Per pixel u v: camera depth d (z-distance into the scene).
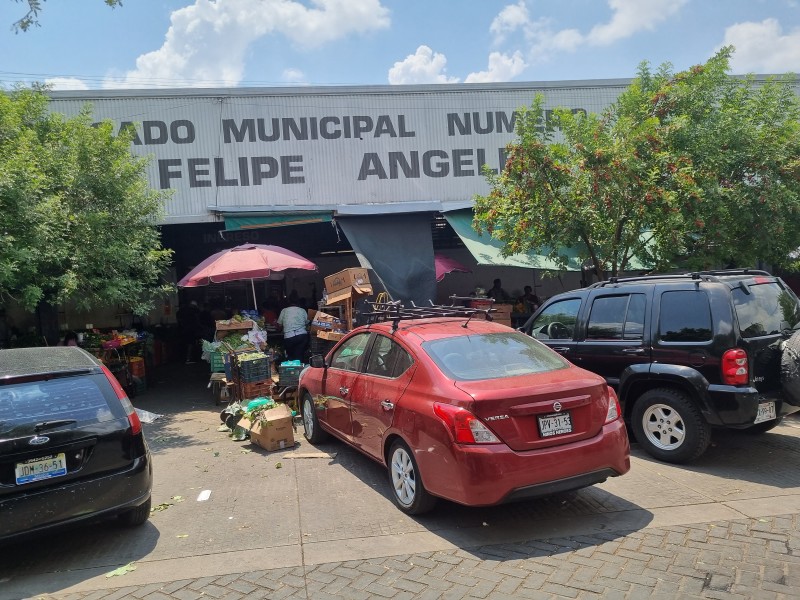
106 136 9.27
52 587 3.68
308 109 13.45
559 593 3.37
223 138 13.13
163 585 3.64
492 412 3.91
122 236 8.97
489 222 9.80
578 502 4.74
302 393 7.05
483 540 4.11
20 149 7.77
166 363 15.02
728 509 4.48
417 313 5.87
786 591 3.31
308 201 13.41
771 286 5.83
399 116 13.78
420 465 4.29
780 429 6.69
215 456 6.46
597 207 8.46
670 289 5.73
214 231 16.23
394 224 12.62
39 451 3.86
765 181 8.59
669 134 8.59
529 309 14.89
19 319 11.92
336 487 5.27
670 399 5.52
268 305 14.74
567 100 14.33
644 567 3.63
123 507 4.19
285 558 3.94
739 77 13.89
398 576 3.63
